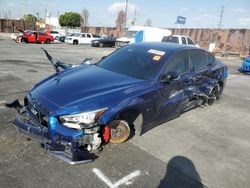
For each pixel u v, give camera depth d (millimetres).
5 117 4742
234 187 3369
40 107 3424
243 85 10008
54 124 3211
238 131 5191
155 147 4160
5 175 3148
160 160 3803
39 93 3668
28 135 3416
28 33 28047
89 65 4996
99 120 3365
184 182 3357
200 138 4695
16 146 3779
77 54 18094
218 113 6152
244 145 4582
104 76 4219
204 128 5164
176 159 3883
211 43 28469
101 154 3764
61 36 35188
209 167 3768
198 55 5570
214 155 4129
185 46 5340
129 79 4180
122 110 3588
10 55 14406
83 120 3244
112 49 26312
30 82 7715
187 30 33719
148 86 4102
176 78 4355
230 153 4246
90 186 3107
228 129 5246
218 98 7086
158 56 4684
